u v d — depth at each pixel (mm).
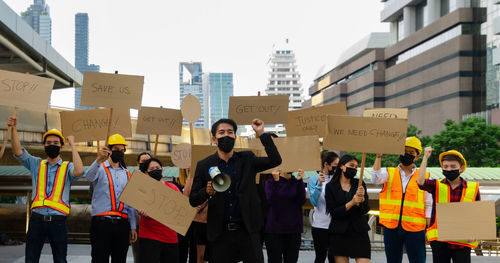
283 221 6633
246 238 4645
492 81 77000
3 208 27438
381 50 107188
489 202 5551
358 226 6059
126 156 35094
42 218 6312
